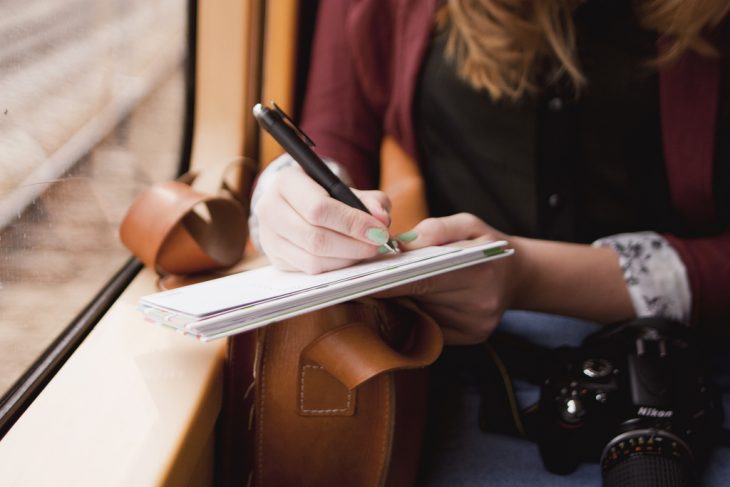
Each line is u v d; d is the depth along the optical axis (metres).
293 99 1.31
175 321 0.58
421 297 0.77
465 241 0.76
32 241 0.75
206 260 0.94
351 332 0.66
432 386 0.94
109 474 0.56
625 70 1.04
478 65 1.06
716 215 1.06
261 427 0.71
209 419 0.70
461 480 0.78
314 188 0.70
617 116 1.06
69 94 0.85
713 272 0.92
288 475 0.72
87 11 0.90
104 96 0.97
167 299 0.63
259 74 1.29
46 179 0.79
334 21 1.26
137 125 1.08
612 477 0.68
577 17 1.04
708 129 1.01
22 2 0.73
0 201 0.69
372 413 0.69
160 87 1.17
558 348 0.81
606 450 0.71
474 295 0.78
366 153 1.24
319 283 0.62
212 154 1.25
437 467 0.80
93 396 0.66
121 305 0.86
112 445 0.59
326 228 0.67
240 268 1.00
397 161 1.20
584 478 0.78
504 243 0.73
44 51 0.78
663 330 0.80
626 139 1.07
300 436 0.70
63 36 0.83
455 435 0.86
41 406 0.64
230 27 1.25
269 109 0.73
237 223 1.01
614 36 1.04
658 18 0.98
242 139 1.26
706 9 0.94
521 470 0.79
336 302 0.60
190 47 1.26
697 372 0.75
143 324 0.81
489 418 0.85
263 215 0.73
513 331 0.99
